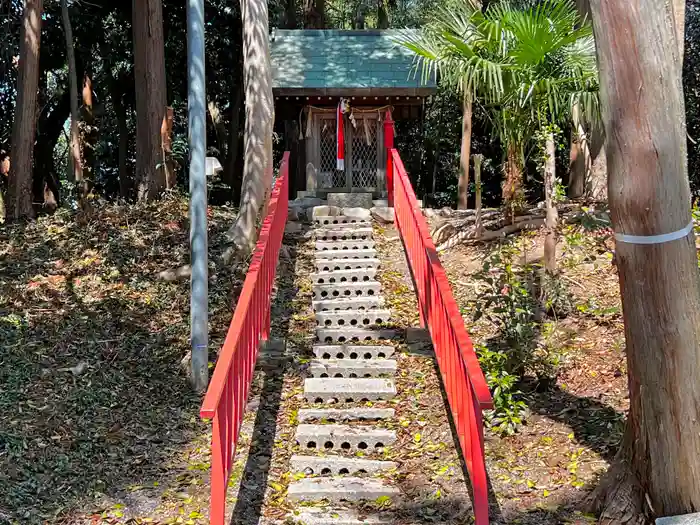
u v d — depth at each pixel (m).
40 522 4.58
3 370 6.58
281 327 7.71
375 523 4.58
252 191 9.51
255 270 5.98
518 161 9.28
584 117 8.71
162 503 4.84
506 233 9.90
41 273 8.73
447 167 21.77
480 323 7.51
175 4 15.72
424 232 6.89
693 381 3.80
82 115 13.63
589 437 5.39
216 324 7.87
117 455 5.48
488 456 5.30
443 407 6.04
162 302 8.26
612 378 6.17
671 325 3.76
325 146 12.15
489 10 8.08
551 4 7.38
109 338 7.43
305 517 4.66
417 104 12.16
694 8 16.81
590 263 8.47
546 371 6.10
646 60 3.62
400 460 5.35
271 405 6.20
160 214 10.77
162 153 12.08
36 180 16.44
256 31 9.50
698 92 16.91
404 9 21.59
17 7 14.21
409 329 7.23
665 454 3.88
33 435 5.64
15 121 10.92
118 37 16.38
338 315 7.75
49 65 16.31
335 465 5.24
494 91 7.75
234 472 5.20
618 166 3.78
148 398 6.43
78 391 6.38
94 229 10.14
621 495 4.13
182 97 17.77
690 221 3.78
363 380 6.36
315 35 13.43
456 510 4.72
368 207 11.63
